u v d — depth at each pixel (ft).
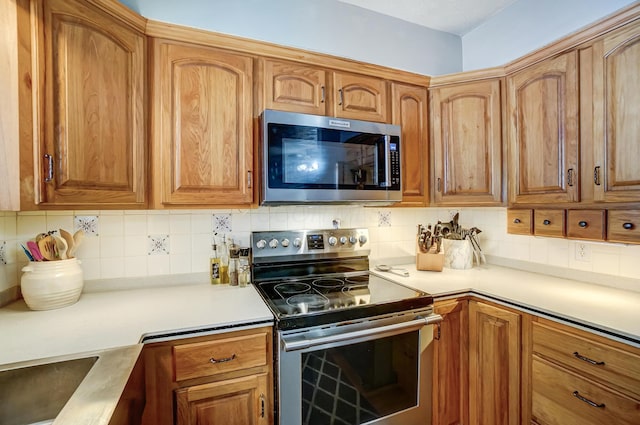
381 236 6.85
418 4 6.25
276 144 4.55
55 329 3.41
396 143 5.35
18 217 4.40
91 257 4.84
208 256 5.49
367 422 4.27
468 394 5.07
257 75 4.82
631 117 3.84
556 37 5.59
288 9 5.72
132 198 4.06
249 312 3.95
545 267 5.95
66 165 3.43
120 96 3.93
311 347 3.79
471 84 5.76
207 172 4.49
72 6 3.45
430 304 4.65
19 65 3.06
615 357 3.38
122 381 2.48
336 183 4.89
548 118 4.81
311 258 5.79
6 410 2.65
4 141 3.02
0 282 4.09
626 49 3.88
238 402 3.73
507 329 4.53
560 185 4.65
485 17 6.71
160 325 3.53
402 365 4.52
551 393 3.99
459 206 5.90
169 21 4.93
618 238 4.03
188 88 4.40
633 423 3.22
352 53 6.27
